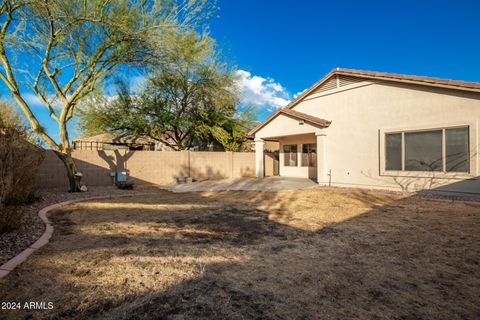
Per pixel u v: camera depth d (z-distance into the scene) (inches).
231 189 465.7
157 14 387.9
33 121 374.6
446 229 206.2
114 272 132.2
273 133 582.9
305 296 110.7
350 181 454.3
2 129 205.6
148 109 680.4
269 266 141.1
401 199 343.0
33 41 359.9
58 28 359.9
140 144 817.5
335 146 476.1
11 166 201.0
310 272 133.6
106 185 518.0
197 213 275.1
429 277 127.6
